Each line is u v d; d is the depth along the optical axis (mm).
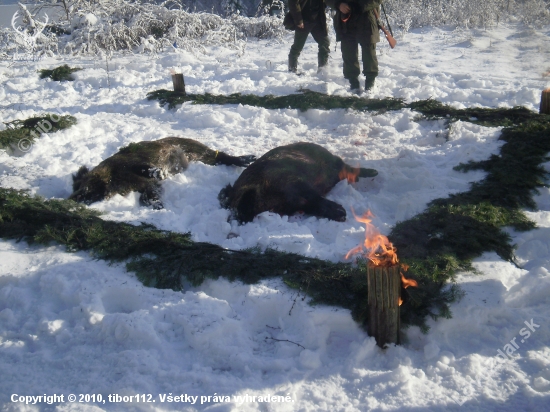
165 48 15891
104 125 9445
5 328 4516
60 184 7180
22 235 5762
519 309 4449
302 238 5434
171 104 10156
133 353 4023
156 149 6926
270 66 12422
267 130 8797
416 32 16234
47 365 4070
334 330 4348
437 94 9961
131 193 6594
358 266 4852
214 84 11398
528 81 10250
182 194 6613
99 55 15406
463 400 3609
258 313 4551
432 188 6469
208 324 4238
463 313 4277
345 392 3754
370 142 8094
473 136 7719
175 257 5168
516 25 16438
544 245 5320
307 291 4578
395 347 4059
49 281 4930
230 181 6984
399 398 3650
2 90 11875
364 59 10094
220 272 4934
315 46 14938
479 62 12008
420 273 4660
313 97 9586
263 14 19641
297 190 5969
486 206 5812
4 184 7062
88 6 16375
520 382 3711
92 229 5609
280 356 4113
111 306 4820
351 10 9797
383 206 6312
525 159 6867
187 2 23141
